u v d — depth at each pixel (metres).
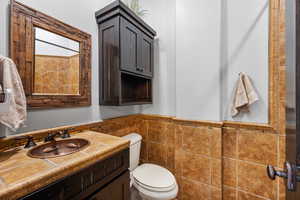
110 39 1.27
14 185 0.50
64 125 1.12
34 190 0.53
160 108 1.77
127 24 1.30
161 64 1.74
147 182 1.20
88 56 1.26
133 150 1.48
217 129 1.29
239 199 1.29
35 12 0.93
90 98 1.29
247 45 1.26
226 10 1.33
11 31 0.83
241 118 1.30
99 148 0.83
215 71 1.30
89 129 1.27
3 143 0.81
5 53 0.83
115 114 1.57
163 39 1.71
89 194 0.72
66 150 0.95
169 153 1.69
